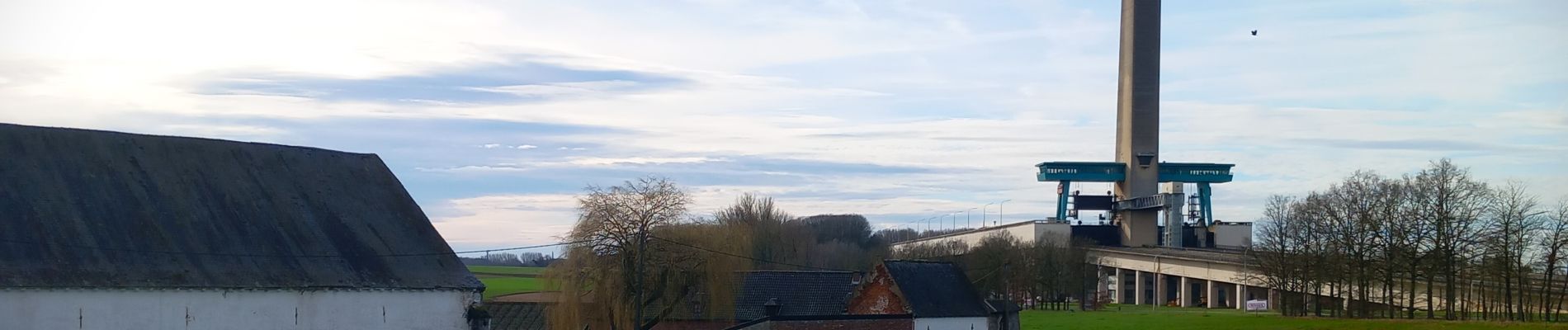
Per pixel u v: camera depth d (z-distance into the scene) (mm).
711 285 79125
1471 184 102562
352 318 57188
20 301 48031
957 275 95500
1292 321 103375
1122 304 190625
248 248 55875
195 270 53094
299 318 55438
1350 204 110250
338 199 62281
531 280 195750
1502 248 97125
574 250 76312
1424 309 121875
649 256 76375
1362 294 107750
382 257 60031
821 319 80000
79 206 53062
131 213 54219
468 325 61812
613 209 76625
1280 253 119812
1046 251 163250
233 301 53562
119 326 50469
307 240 58281
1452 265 102000
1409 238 104125
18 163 53125
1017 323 101312
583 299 76125
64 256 50281
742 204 161875
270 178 60812
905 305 87188
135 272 51375
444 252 63125
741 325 78000
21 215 50938
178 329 51938
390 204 64312
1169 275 186125
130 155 57031
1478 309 109250
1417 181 105000
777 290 93250
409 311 59344
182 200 56438
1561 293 96938
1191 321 115125
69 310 49250
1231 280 159625
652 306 78500
